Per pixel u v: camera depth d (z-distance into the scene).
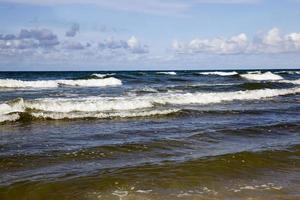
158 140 10.59
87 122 13.98
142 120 14.55
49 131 12.07
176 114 16.02
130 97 20.83
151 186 6.84
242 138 11.25
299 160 8.89
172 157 8.86
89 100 18.47
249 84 31.56
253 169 8.09
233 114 16.44
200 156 8.94
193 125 13.40
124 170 7.70
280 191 6.72
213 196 6.41
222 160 8.54
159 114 15.87
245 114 16.50
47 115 14.59
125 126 13.12
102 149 9.45
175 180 7.20
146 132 11.93
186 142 10.48
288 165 8.47
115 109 17.28
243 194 6.54
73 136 11.22
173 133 11.77
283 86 32.72
